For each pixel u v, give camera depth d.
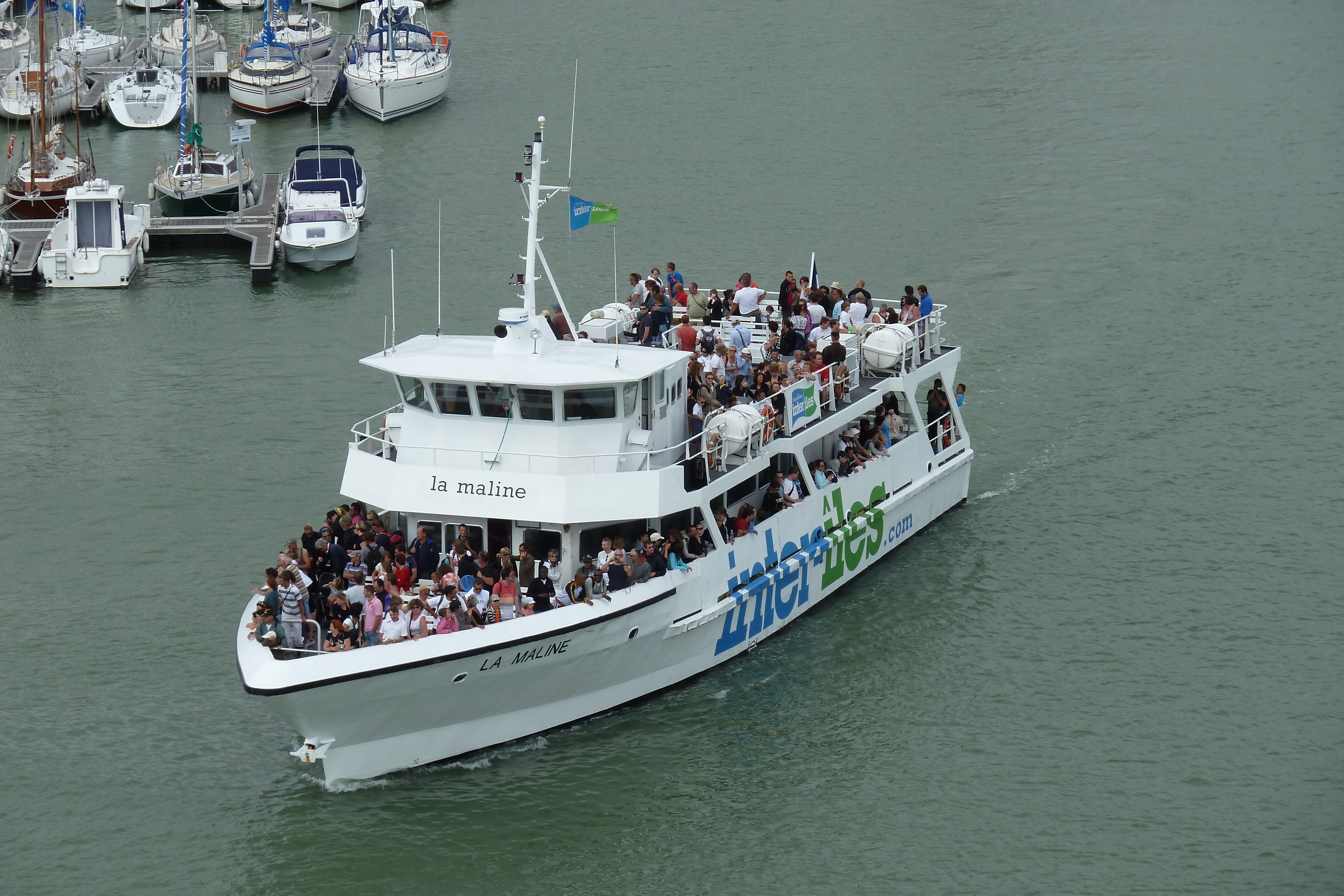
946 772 51.84
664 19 150.12
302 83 131.38
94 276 97.19
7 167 119.12
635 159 113.94
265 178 114.69
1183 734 53.72
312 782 50.81
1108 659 57.88
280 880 46.78
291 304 93.56
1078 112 121.94
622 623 51.22
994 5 151.75
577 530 51.62
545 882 46.97
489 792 50.06
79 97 131.25
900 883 47.09
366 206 108.31
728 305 67.38
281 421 77.50
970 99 125.31
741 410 55.19
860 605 61.22
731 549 55.06
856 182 108.69
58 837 48.72
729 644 56.59
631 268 95.69
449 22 151.62
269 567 64.19
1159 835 49.06
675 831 49.00
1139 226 100.38
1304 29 140.50
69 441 75.69
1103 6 150.38
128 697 55.69
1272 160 111.00
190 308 93.56
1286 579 62.88
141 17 162.75
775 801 50.38
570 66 137.12
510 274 96.00
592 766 51.41
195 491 70.62
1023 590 62.38
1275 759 52.41
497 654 48.72
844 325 64.69
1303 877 47.19
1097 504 68.94
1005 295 90.75
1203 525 67.00
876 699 55.44
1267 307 88.50
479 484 51.03
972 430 75.69
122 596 62.28
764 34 144.12
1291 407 77.06
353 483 52.28
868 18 148.50
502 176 112.56
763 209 104.12
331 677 46.31
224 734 53.56
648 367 52.06
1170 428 75.44
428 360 52.06
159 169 112.12
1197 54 134.88
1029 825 49.47
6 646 58.91
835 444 62.50
